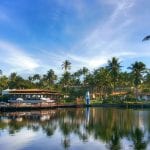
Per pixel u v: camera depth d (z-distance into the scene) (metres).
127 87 173.38
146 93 155.50
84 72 188.88
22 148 32.91
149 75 163.75
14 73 172.38
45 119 63.69
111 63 154.75
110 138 38.56
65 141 36.69
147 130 45.44
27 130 46.09
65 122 57.75
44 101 111.75
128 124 53.47
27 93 121.88
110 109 103.88
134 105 117.62
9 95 119.81
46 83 195.38
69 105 116.94
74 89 167.38
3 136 40.19
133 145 34.03
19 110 93.12
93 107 119.06
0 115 75.44
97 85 166.12
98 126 51.00
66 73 180.88
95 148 32.81
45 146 33.94
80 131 44.94
